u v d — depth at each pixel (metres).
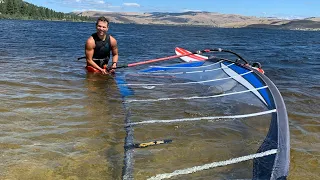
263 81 5.58
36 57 9.38
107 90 5.50
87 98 4.89
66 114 4.07
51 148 3.09
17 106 4.25
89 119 3.94
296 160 3.10
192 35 35.94
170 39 25.20
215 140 3.43
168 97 5.18
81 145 3.20
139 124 3.85
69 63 8.46
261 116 4.06
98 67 7.12
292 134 3.79
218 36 36.59
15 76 6.17
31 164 2.77
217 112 4.40
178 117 4.17
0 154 2.90
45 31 29.23
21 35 20.62
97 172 2.70
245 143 3.33
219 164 2.85
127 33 35.44
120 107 4.53
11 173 2.61
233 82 6.11
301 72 8.64
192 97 5.19
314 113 4.67
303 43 27.09
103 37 7.14
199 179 2.62
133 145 3.22
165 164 2.88
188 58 9.49
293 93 5.90
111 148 3.17
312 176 2.80
